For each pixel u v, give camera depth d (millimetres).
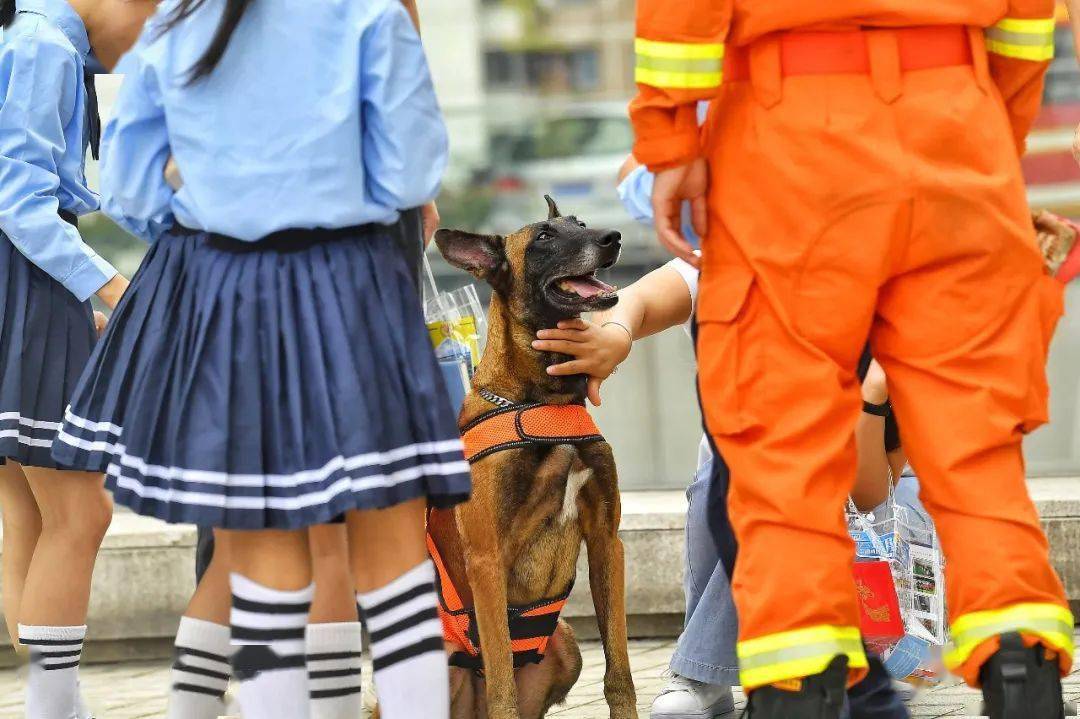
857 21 4137
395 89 4570
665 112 4332
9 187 6078
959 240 4160
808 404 4234
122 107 4738
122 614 9391
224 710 5387
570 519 6234
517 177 17062
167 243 4844
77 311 6414
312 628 5617
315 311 4555
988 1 4227
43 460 6207
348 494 4418
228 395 4508
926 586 6137
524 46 18062
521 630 6258
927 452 4246
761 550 4207
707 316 4398
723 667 6535
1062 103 12195
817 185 4129
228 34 4453
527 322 6242
